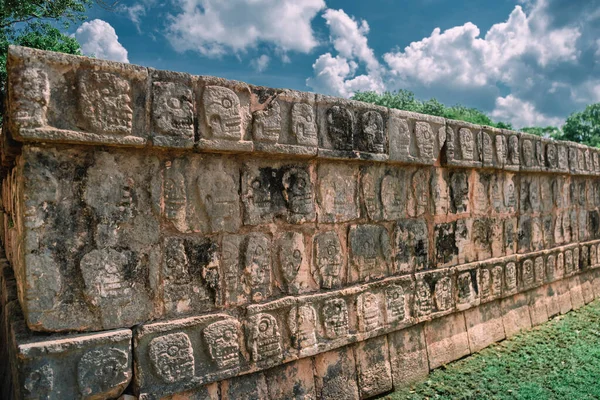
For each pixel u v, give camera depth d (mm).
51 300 2416
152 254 2750
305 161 3510
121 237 2645
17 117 2273
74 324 2480
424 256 4453
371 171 3988
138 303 2689
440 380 4160
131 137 2594
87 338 2457
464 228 4922
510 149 5500
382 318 3947
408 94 21891
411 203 4344
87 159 2551
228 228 3066
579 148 6953
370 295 3863
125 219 2658
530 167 5848
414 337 4266
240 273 3119
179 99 2783
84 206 2531
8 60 2311
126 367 2574
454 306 4648
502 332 5312
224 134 2947
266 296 3256
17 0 7793
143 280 2715
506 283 5410
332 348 3553
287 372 3332
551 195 6469
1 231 5879
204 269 2953
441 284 4508
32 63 2330
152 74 2699
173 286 2822
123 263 2643
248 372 3080
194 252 2918
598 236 7621
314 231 3572
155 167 2785
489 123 24141
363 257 3896
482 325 5066
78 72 2471
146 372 2658
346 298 3697
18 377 2371
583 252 7035
